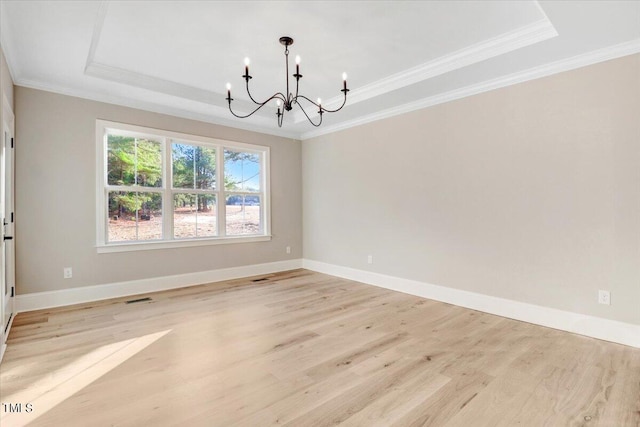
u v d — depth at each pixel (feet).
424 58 10.16
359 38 8.94
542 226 9.96
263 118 15.57
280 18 8.00
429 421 5.50
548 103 9.80
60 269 11.72
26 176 11.05
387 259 14.52
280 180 18.16
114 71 11.01
